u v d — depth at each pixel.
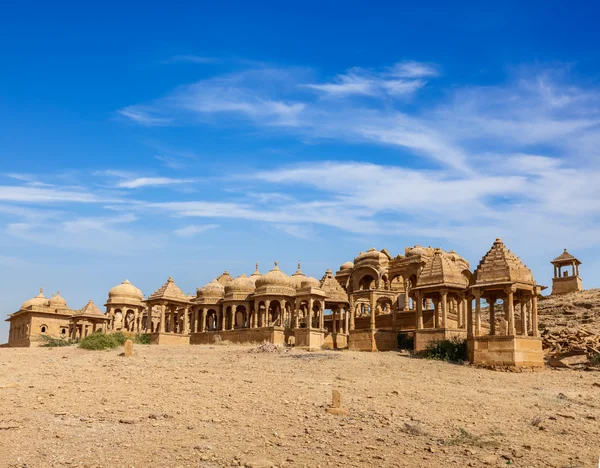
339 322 62.09
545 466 18.66
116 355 39.94
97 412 22.38
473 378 35.91
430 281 48.09
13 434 19.17
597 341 44.72
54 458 17.19
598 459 19.55
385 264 69.50
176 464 17.20
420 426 22.66
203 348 48.62
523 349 40.03
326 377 32.59
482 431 22.64
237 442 19.55
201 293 70.12
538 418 24.44
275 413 23.45
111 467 16.75
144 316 81.56
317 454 18.77
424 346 46.38
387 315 60.12
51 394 24.95
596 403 29.19
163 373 31.55
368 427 22.16
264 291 61.41
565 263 80.12
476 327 42.28
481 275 42.62
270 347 45.28
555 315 62.25
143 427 20.72
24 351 43.00
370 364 38.78
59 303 81.88
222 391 27.12
